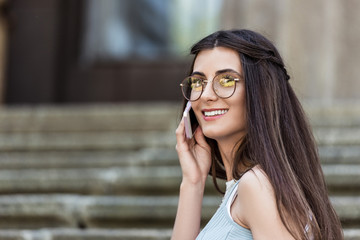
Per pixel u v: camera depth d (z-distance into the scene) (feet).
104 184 17.15
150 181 16.80
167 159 19.06
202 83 8.53
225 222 7.77
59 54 34.65
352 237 11.94
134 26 34.50
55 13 34.73
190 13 33.94
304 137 8.25
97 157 20.18
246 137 8.09
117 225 14.94
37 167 20.13
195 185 9.53
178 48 34.09
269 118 7.83
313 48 26.48
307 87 26.37
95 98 34.50
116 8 34.65
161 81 34.12
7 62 34.55
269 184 7.34
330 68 26.40
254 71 8.08
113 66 34.55
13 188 17.48
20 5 34.81
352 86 26.43
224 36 8.43
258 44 8.25
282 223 7.17
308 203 7.73
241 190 7.46
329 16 26.73
